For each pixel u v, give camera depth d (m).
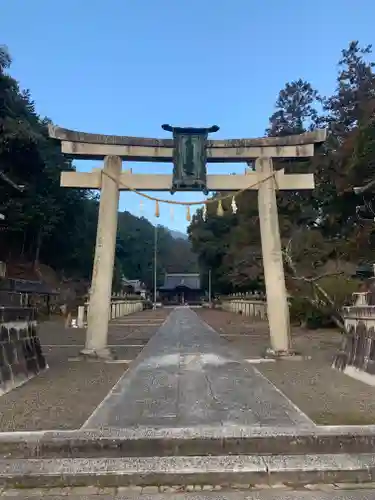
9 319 8.82
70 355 13.12
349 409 6.66
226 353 13.30
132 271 94.81
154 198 12.43
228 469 4.83
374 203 25.20
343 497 4.44
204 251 59.34
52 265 51.81
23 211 38.00
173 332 21.70
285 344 12.11
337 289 20.53
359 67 35.75
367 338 8.98
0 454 5.24
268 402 7.16
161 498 4.43
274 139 12.77
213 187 12.75
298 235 27.98
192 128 12.55
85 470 4.82
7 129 33.50
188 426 5.81
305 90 40.91
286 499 4.40
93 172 12.64
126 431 5.59
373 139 24.06
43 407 6.89
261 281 36.19
